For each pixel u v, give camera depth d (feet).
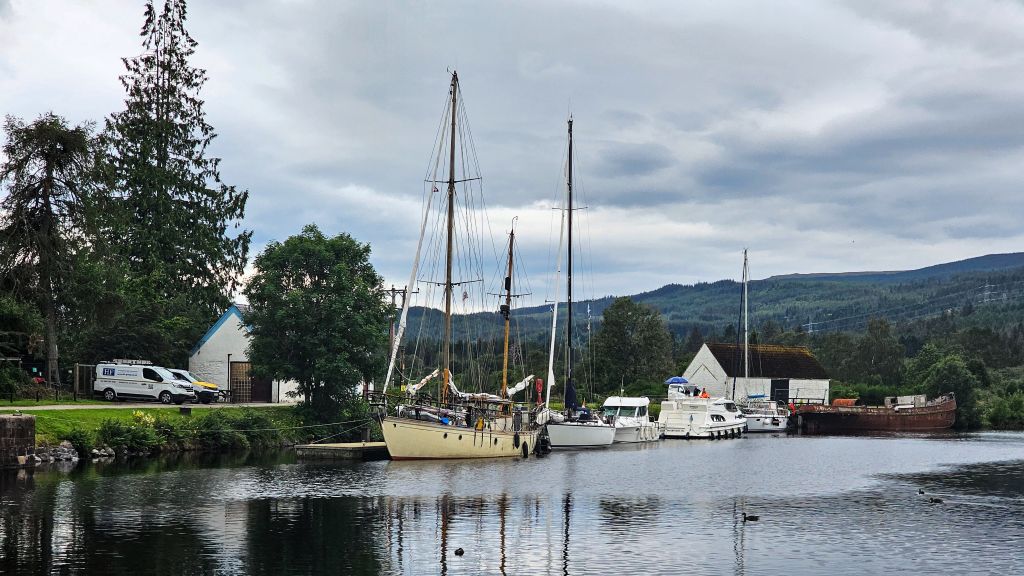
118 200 300.61
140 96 324.80
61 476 145.69
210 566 87.81
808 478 173.06
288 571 86.58
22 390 205.98
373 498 132.77
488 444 201.98
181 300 301.22
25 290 215.72
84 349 249.75
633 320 473.67
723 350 464.65
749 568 91.91
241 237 339.98
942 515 126.31
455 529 109.60
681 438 314.96
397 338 203.31
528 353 386.93
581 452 236.22
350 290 230.68
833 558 96.99
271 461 181.98
